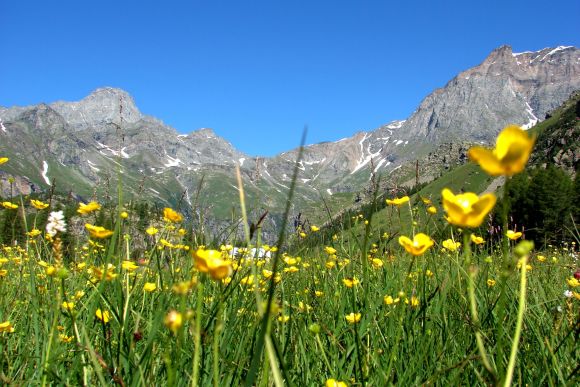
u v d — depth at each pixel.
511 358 1.45
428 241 2.07
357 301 3.93
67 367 2.77
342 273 4.75
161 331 2.85
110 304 2.78
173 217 2.85
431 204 4.45
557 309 3.61
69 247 4.91
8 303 3.78
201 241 4.05
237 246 4.00
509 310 3.53
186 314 1.40
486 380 2.60
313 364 2.87
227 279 3.57
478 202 1.42
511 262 1.48
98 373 2.01
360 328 3.01
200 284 1.55
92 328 3.06
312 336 3.12
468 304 3.62
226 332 2.77
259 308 1.49
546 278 5.43
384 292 3.83
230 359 2.63
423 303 3.12
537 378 2.74
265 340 1.47
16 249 5.78
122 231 3.60
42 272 4.75
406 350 2.95
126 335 2.76
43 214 4.84
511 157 1.28
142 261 3.99
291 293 4.28
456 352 3.06
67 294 3.48
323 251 5.65
